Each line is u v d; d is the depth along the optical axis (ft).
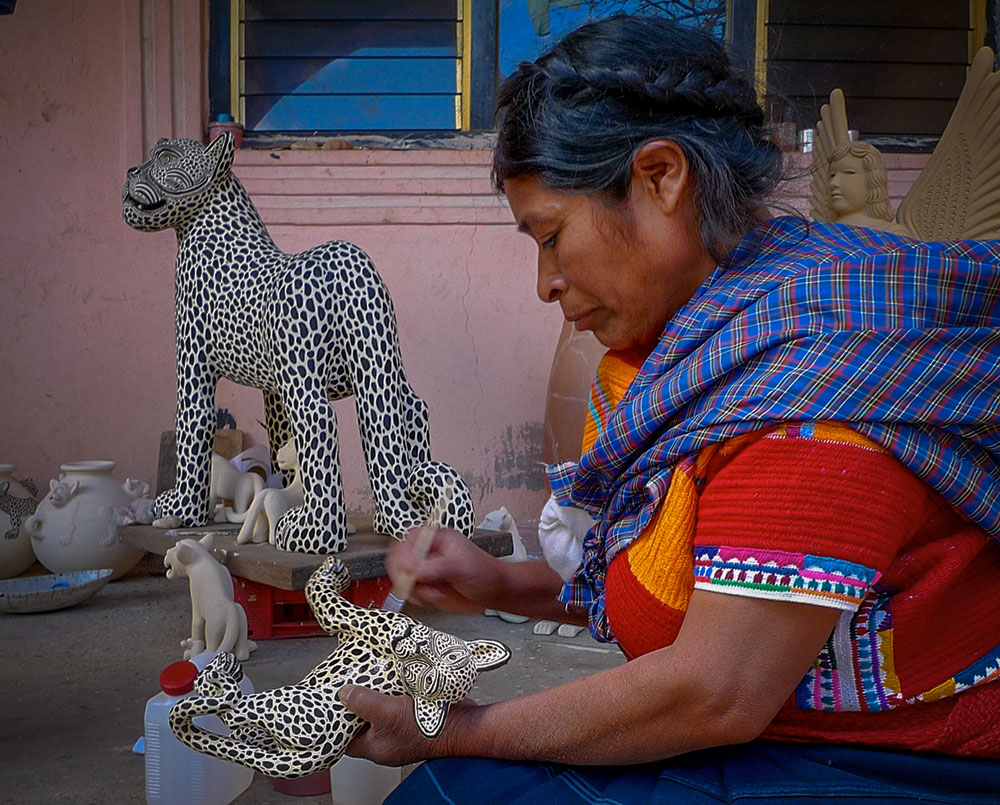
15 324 13.46
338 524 8.73
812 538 2.75
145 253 13.57
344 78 14.30
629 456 3.33
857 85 14.48
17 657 8.56
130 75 13.47
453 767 3.30
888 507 2.78
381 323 8.98
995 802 2.95
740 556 2.81
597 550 3.67
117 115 13.52
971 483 2.85
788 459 2.80
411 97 14.34
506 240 13.96
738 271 3.19
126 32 13.46
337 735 3.56
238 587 9.18
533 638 9.37
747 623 2.82
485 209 13.87
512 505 14.08
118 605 10.51
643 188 3.17
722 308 3.09
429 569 4.09
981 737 3.03
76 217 13.51
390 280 13.88
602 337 3.50
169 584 11.57
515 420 14.06
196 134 13.85
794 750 3.16
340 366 8.99
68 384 13.56
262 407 13.69
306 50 14.24
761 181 3.24
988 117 10.32
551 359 14.08
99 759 6.27
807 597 2.74
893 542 2.82
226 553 8.94
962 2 14.60
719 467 3.04
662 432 3.22
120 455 13.64
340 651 3.80
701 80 3.14
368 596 9.27
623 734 3.00
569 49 3.25
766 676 2.83
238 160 13.73
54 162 13.46
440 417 14.01
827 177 11.49
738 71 3.35
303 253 9.21
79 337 13.55
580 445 11.84
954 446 2.86
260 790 5.88
